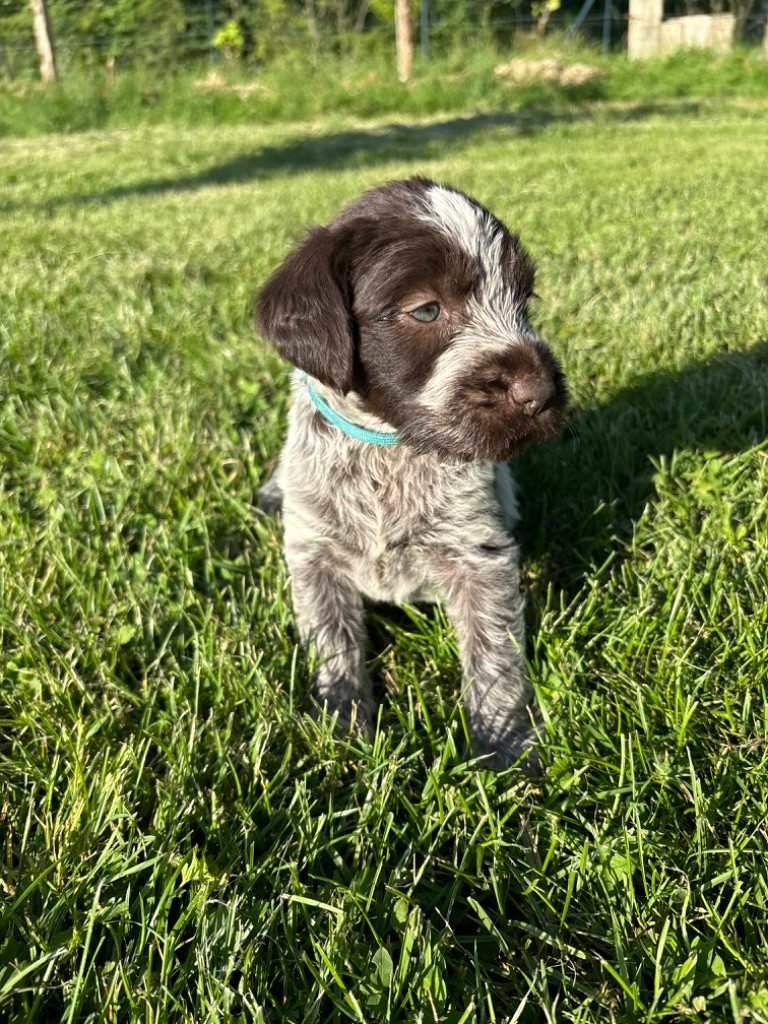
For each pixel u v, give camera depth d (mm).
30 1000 229
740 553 385
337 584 370
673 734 296
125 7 2504
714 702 311
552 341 634
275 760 304
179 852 268
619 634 342
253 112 2283
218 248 935
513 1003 230
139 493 457
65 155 1819
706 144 1524
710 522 407
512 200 1097
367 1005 223
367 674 362
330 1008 229
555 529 432
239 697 325
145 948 239
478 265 333
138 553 412
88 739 303
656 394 535
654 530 413
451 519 350
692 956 227
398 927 244
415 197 350
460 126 2027
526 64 2457
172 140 1990
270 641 361
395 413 337
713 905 241
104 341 674
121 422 545
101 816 268
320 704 346
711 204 1010
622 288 736
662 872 249
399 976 227
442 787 285
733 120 1874
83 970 224
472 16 2643
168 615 375
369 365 338
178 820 270
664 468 447
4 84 2357
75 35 2514
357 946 236
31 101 2250
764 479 423
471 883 257
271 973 238
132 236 1019
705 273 760
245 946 236
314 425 362
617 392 545
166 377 609
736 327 625
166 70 2543
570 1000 231
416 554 360
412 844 261
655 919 243
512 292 343
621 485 463
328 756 302
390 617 407
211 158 1741
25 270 867
